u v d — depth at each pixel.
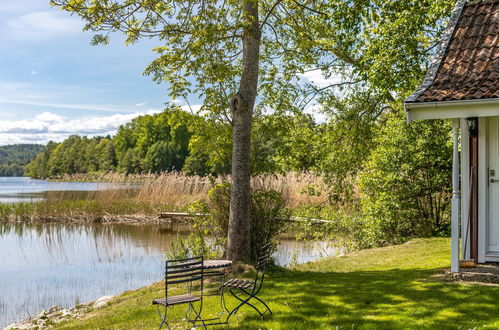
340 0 14.52
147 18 11.84
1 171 159.00
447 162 16.61
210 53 11.95
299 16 14.45
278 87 14.25
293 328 6.41
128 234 23.27
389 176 16.91
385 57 13.91
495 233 8.97
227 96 13.07
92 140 103.75
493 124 8.95
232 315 7.40
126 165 92.00
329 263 12.68
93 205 28.95
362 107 17.98
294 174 20.89
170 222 27.38
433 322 6.24
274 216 12.38
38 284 13.79
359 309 7.16
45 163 104.75
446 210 17.34
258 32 11.95
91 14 10.73
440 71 8.95
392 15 14.91
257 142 13.81
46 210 28.66
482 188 8.95
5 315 10.96
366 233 17.94
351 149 18.00
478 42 9.32
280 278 10.19
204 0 11.40
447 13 14.48
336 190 18.67
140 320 7.84
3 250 19.42
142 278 14.23
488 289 7.58
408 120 8.15
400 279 9.13
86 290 13.06
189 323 7.22
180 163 89.12
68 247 19.94
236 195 11.78
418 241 15.52
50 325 9.38
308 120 17.92
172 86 12.53
